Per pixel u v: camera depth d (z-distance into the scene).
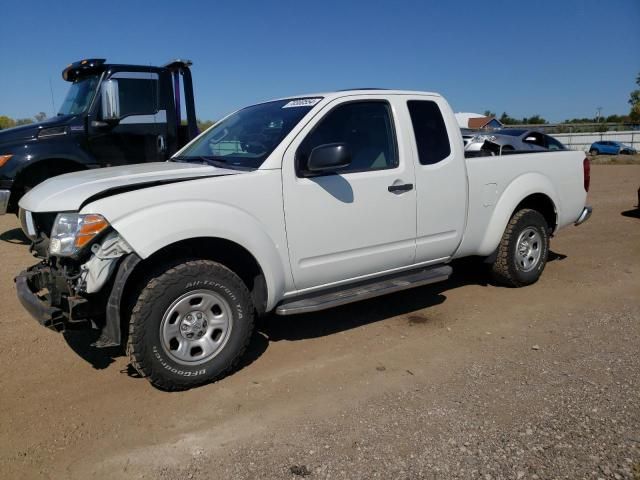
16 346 4.31
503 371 3.79
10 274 6.16
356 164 4.26
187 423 3.20
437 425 3.12
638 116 49.06
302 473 2.72
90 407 3.40
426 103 4.78
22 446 3.00
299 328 4.68
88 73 8.04
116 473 2.76
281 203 3.82
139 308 3.34
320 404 3.39
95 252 3.26
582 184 6.20
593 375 3.68
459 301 5.35
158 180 3.56
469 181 5.02
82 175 4.01
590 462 2.75
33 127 7.46
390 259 4.49
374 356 4.09
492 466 2.74
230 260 3.88
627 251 7.36
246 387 3.63
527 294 5.53
